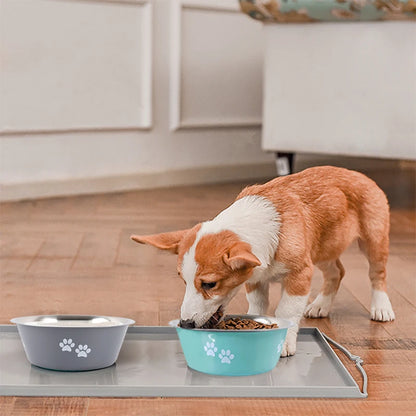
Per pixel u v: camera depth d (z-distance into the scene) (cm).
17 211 342
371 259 196
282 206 163
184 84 428
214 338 149
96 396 141
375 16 332
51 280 231
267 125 375
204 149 443
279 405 139
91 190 395
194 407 137
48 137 379
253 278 161
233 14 443
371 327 191
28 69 366
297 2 343
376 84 342
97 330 150
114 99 401
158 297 216
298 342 175
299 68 361
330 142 358
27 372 150
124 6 397
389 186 437
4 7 354
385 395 145
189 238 152
